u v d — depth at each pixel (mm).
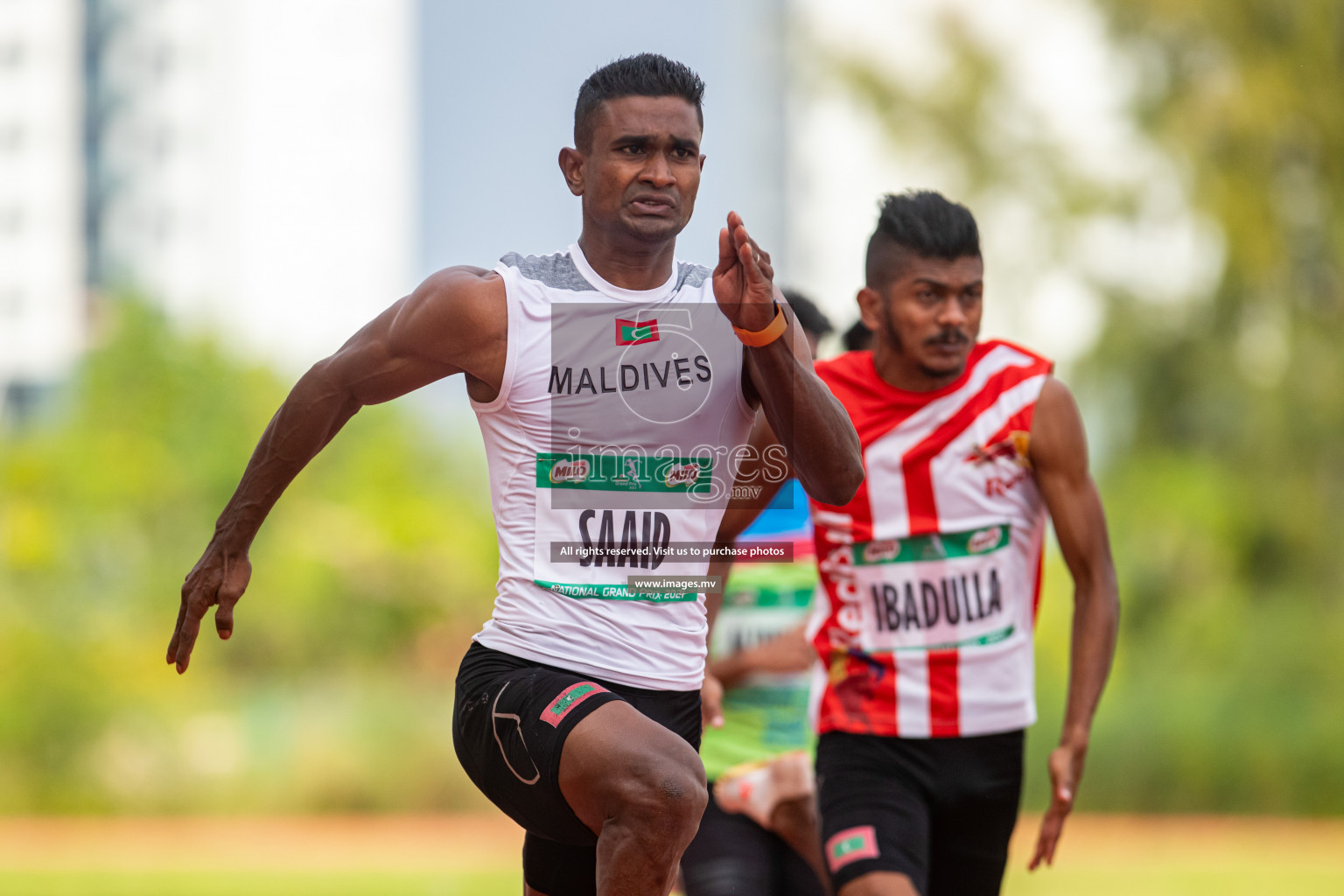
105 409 97000
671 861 10750
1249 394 75688
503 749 11445
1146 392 77500
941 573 15906
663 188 11453
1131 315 76062
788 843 17688
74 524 84875
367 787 67250
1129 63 75812
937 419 15867
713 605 14539
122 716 68750
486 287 11648
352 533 93312
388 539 92812
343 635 88500
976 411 15852
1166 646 76625
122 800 66562
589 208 11688
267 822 65312
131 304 102500
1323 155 74750
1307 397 75125
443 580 93125
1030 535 16094
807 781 17562
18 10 182500
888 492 15945
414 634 91062
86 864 47375
